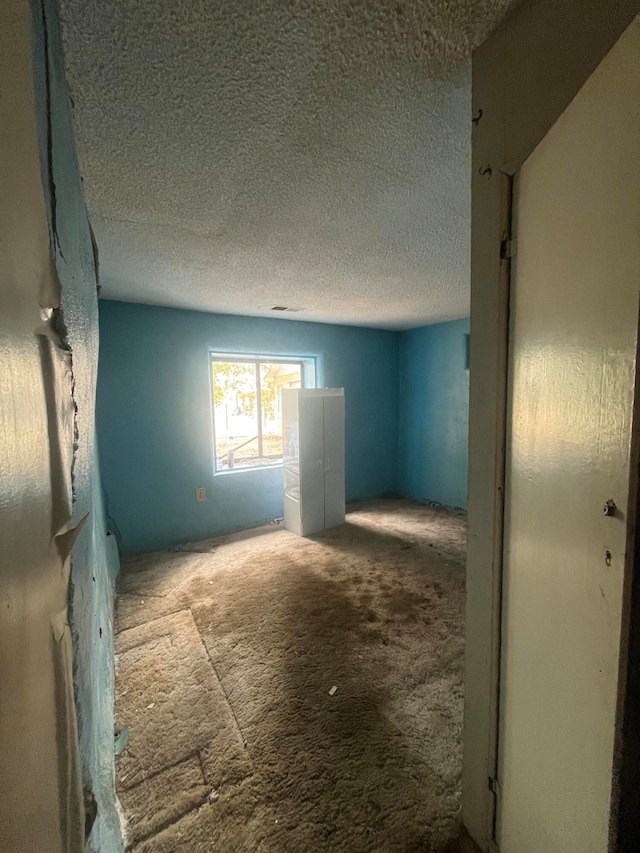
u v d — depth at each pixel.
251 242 1.77
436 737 1.36
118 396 2.95
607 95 0.51
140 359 3.03
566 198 0.62
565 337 0.63
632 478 0.47
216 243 1.78
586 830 0.58
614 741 0.50
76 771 0.43
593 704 0.56
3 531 0.26
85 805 0.51
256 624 2.06
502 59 0.76
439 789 1.17
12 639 0.27
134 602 2.30
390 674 1.67
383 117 0.97
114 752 1.25
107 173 1.20
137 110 0.92
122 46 0.75
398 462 4.82
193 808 1.13
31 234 0.34
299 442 3.37
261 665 1.74
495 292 0.83
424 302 3.05
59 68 0.61
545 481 0.70
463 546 3.15
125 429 2.99
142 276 2.29
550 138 0.66
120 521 2.99
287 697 1.55
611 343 0.52
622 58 0.48
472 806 1.00
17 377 0.30
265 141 1.06
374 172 1.21
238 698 1.55
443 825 1.07
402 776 1.21
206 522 3.41
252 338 3.59
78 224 0.74
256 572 2.69
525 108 0.73
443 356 4.11
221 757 1.29
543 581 0.71
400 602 2.27
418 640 1.91
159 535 3.17
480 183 0.84
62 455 0.42
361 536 3.39
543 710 0.71
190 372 3.27
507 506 0.84
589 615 0.57
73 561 0.49
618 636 0.50
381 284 2.52
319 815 1.10
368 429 4.51
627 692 0.48
